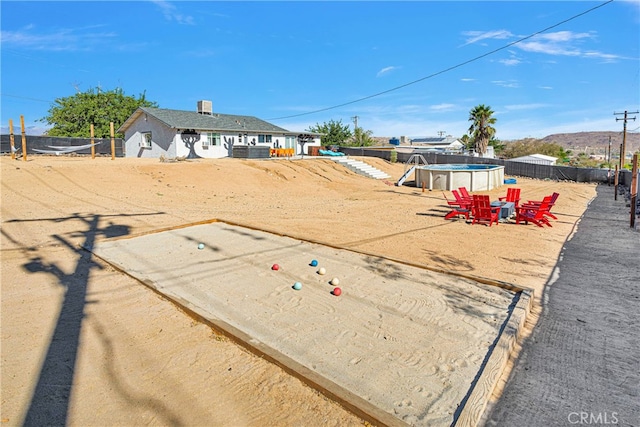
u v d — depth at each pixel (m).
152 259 7.46
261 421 3.12
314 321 4.94
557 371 3.92
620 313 5.34
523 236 10.37
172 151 30.62
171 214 12.24
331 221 12.18
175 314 5.12
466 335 4.59
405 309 5.31
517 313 5.00
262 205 15.50
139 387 3.55
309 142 42.25
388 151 42.91
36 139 28.23
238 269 6.96
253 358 4.06
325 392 3.41
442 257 8.02
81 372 3.78
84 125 42.03
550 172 35.22
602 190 26.42
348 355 4.14
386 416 3.06
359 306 5.41
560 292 6.12
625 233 10.97
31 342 4.34
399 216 13.55
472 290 6.02
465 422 3.04
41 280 6.25
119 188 16.02
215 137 32.81
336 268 7.05
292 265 7.21
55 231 9.38
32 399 3.37
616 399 3.47
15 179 15.23
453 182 22.84
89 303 5.43
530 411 3.30
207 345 4.33
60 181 15.81
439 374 3.79
